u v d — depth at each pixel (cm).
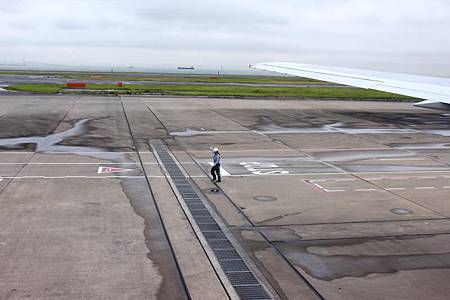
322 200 2077
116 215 1788
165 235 1595
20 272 1273
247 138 3744
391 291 1232
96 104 5903
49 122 4278
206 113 5259
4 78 12331
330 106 6444
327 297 1194
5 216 1734
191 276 1288
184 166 2709
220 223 1747
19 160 2733
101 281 1237
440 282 1291
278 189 2250
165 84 10819
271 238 1605
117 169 2573
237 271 1334
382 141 3747
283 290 1227
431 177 2559
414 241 1603
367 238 1622
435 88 2844
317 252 1489
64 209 1836
